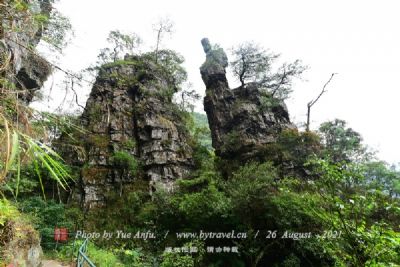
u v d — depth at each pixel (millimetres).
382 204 2932
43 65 2119
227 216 14648
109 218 16922
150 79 25422
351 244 2955
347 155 22984
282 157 20656
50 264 9094
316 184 3246
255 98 26547
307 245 12867
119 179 19125
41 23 2264
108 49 26578
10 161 1163
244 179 15289
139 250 14570
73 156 18734
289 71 27547
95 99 19188
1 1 1916
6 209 3822
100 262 10094
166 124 22797
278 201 13109
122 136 21109
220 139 25625
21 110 1680
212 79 29312
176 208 16453
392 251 2699
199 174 20562
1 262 3635
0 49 1877
